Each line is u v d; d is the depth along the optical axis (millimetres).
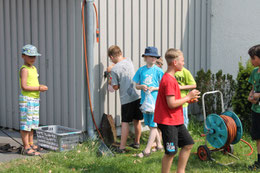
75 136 5285
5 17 6734
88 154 4992
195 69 7801
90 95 5668
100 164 4613
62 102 5922
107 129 5773
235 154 5246
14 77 6688
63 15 5750
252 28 7387
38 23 6176
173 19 7230
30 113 4977
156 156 5082
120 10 6160
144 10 6598
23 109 4965
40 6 6094
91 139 5617
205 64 8062
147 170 4422
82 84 5656
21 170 4281
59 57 5887
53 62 6000
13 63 6684
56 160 4707
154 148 5547
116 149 5488
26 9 6328
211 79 7160
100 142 5594
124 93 5438
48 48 6051
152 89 5078
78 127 5742
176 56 3732
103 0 5855
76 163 4621
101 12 5832
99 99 5922
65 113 5887
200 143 5781
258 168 4582
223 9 7859
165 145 3750
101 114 5973
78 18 5590
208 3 8000
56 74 5973
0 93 7027
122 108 5461
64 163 4613
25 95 4965
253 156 5152
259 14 7250
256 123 4613
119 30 6172
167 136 3719
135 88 5516
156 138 5473
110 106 6133
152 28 6785
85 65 5688
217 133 4816
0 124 7062
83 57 5637
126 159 4871
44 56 6137
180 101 3672
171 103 3641
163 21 7004
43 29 6094
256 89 4605
